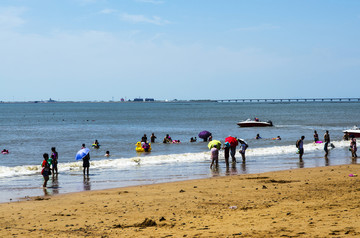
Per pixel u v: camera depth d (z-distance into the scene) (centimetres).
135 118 13575
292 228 936
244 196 1534
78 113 19600
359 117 12212
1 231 1079
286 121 10300
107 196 1631
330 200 1356
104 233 1020
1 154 4081
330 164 2744
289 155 3378
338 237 823
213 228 1004
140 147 4203
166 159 3162
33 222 1188
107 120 12412
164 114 17038
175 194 1627
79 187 1964
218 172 2442
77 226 1119
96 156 3831
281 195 1520
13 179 2264
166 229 1031
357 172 2175
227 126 8669
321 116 13238
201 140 5562
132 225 1104
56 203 1502
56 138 6053
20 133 7156
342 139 5188
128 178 2252
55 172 2530
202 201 1458
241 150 2936
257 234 900
